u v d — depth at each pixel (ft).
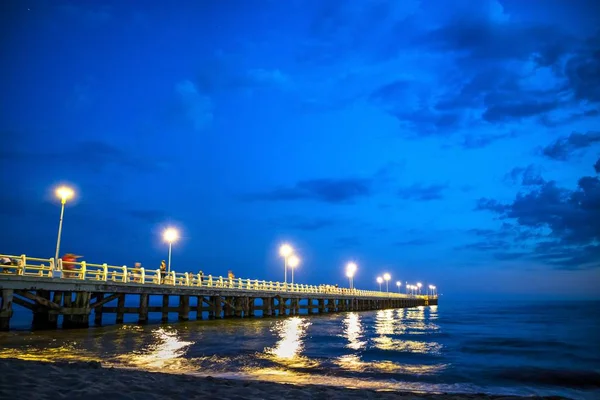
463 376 59.52
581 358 78.07
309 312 193.98
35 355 59.11
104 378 36.19
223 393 34.71
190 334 91.30
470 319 207.10
